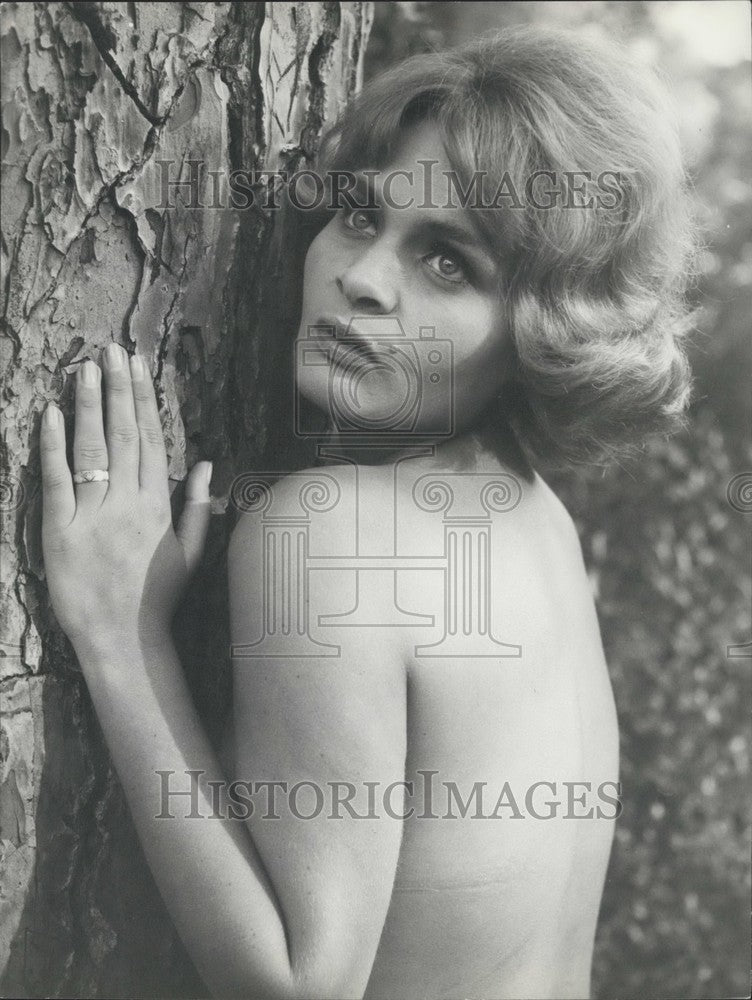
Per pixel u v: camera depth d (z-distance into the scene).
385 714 0.90
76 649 0.93
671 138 1.01
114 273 0.99
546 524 1.15
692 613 2.03
